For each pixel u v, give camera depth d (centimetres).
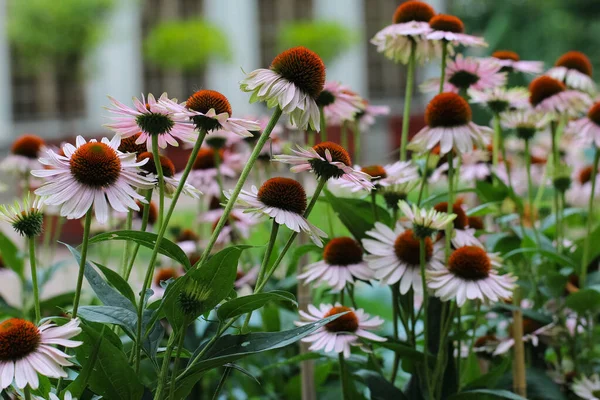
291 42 1417
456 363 215
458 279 202
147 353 185
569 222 264
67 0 1363
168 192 192
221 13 1598
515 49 762
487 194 224
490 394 202
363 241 207
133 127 187
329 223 222
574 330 226
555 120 232
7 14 1431
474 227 229
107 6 1398
